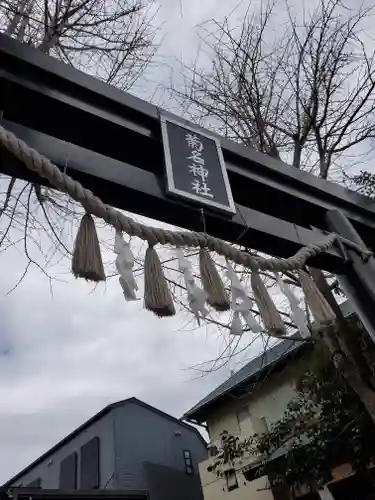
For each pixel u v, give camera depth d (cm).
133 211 192
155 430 1270
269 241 223
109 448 1151
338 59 461
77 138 196
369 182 515
